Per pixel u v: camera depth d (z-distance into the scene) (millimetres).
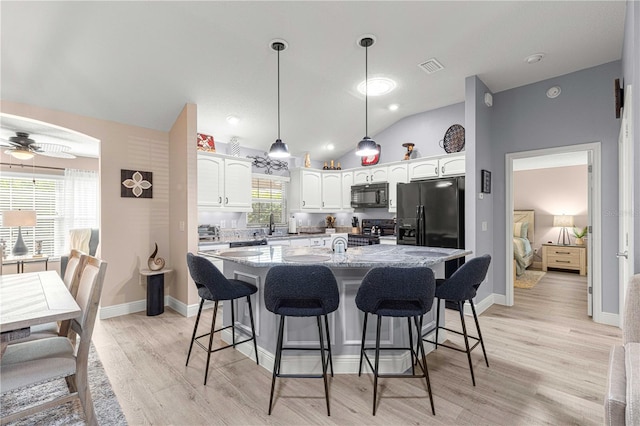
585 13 2518
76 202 5520
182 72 3174
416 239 4086
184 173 3662
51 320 1476
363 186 5344
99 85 3105
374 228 5496
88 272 2016
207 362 2186
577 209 6449
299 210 5551
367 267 2123
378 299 1852
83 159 5625
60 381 2230
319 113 4469
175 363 2457
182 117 3709
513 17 2574
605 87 3350
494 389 2086
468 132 3656
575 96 3527
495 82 3795
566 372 2301
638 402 1073
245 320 2643
